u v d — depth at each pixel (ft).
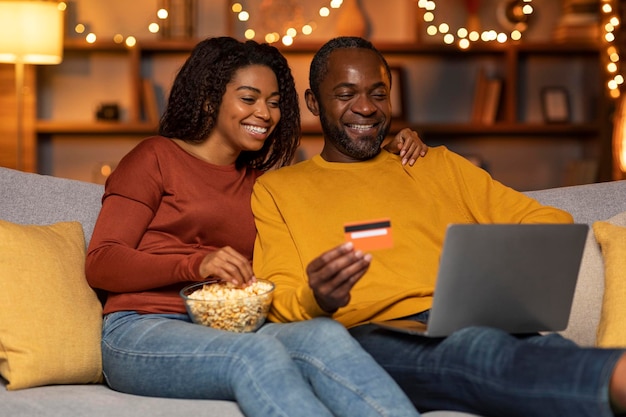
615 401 4.63
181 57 16.58
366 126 7.09
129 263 6.19
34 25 14.30
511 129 16.66
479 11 17.04
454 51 16.75
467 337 5.24
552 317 5.75
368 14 16.88
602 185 7.39
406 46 16.52
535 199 7.29
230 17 16.05
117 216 6.45
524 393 4.82
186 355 5.59
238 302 5.87
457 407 5.34
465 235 5.14
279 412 4.98
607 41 16.11
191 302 5.93
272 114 7.00
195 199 6.66
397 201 6.85
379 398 5.03
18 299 5.81
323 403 5.27
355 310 6.35
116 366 5.98
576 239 5.51
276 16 16.60
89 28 16.51
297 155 16.58
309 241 6.68
